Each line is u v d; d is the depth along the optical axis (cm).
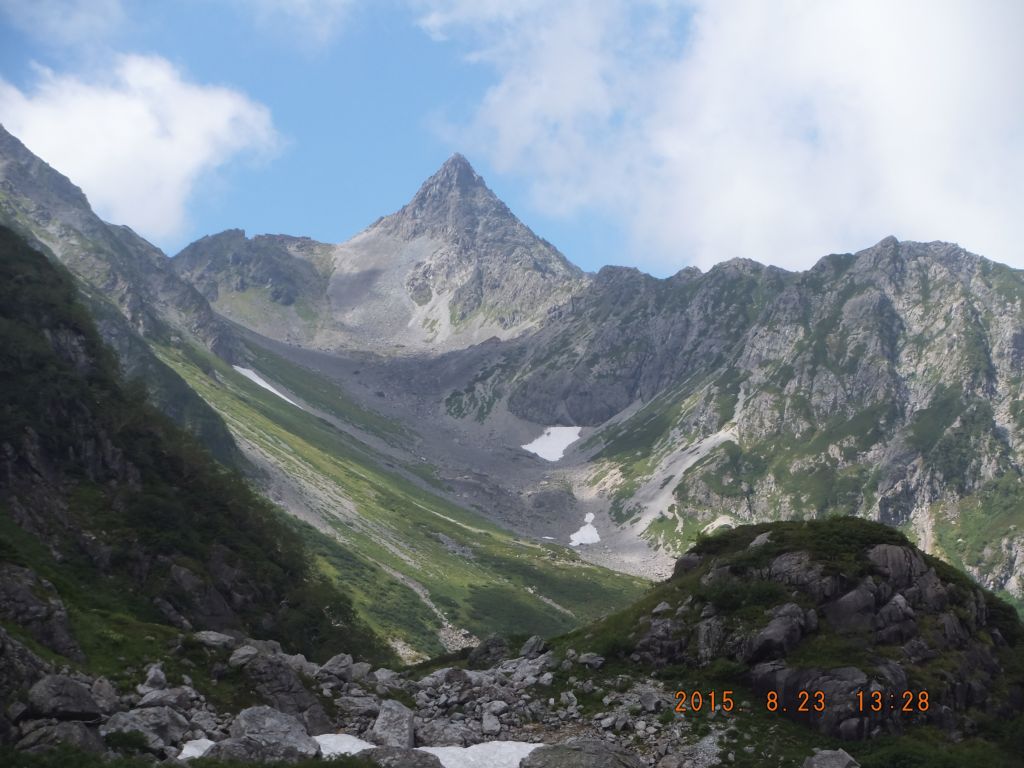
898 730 5594
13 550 5959
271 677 5678
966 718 5819
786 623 6109
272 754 4769
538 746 5316
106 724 4772
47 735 4444
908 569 6506
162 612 8700
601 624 7000
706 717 5709
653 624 6550
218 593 9394
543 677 6356
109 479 10150
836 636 6091
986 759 5403
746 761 5278
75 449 10044
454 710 5944
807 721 5672
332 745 5131
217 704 5400
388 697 6025
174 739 4881
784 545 6788
